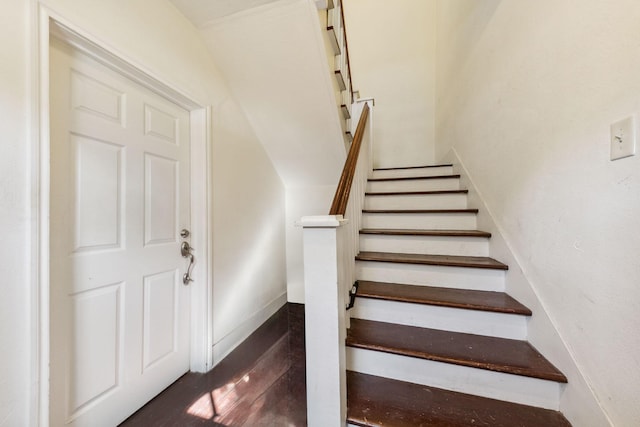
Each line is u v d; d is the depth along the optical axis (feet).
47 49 3.18
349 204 4.75
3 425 2.82
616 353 2.64
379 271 5.57
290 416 4.43
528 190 4.26
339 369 3.22
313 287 3.27
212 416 4.44
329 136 7.73
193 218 5.86
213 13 5.34
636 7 2.42
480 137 6.33
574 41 3.23
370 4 12.69
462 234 5.67
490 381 3.59
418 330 4.49
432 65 11.98
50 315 3.44
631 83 2.47
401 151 12.43
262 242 8.41
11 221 2.89
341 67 7.22
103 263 4.11
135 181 4.64
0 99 2.83
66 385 3.61
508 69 4.98
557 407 3.37
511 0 4.88
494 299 4.54
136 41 4.35
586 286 3.03
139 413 4.52
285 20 5.41
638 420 2.42
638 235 2.41
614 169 2.66
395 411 3.43
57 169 3.55
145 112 4.83
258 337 7.41
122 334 4.39
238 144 7.16
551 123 3.70
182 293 5.63
